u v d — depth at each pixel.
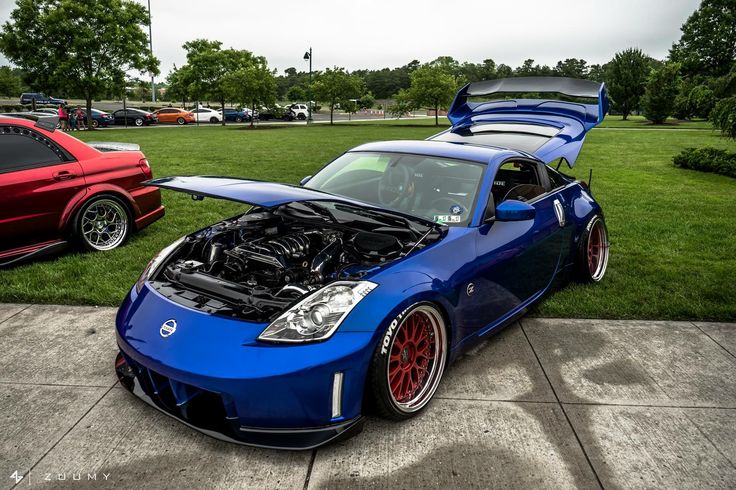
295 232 3.34
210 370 2.29
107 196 5.41
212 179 3.10
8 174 4.73
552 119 5.91
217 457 2.43
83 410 2.79
